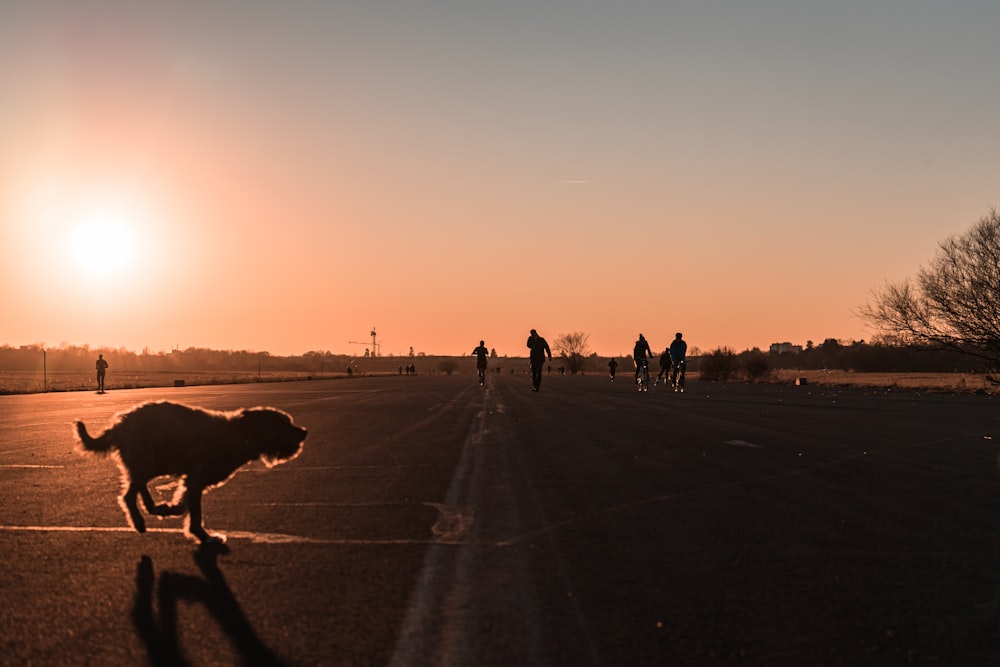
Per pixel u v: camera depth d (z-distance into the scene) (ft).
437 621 17.62
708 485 34.86
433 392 133.69
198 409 26.89
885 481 35.78
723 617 17.78
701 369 220.43
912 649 15.94
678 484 35.14
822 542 24.62
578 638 16.55
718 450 46.85
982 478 36.55
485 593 19.62
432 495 33.12
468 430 60.59
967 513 28.86
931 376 197.06
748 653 15.72
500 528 26.81
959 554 23.18
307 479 37.52
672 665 15.16
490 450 47.91
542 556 23.11
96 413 86.74
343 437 56.03
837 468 39.63
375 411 82.58
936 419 67.92
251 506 30.96
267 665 15.29
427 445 51.01
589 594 19.49
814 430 58.49
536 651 15.85
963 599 19.04
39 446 52.44
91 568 22.15
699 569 21.66
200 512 25.46
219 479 26.30
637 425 63.16
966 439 52.26
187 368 529.45
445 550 23.91
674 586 20.11
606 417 71.51
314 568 22.00
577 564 22.21
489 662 15.31
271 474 39.01
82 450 27.12
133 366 550.36
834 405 87.97
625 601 18.92
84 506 31.27
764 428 60.13
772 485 34.81
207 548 24.35
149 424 25.90
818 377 204.33
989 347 134.31
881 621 17.51
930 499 31.55
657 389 138.92
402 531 26.48
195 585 20.44
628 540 24.94
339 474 39.06
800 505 30.37
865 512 29.07
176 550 24.13
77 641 16.60
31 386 187.42
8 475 39.45
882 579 20.68
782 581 20.52
